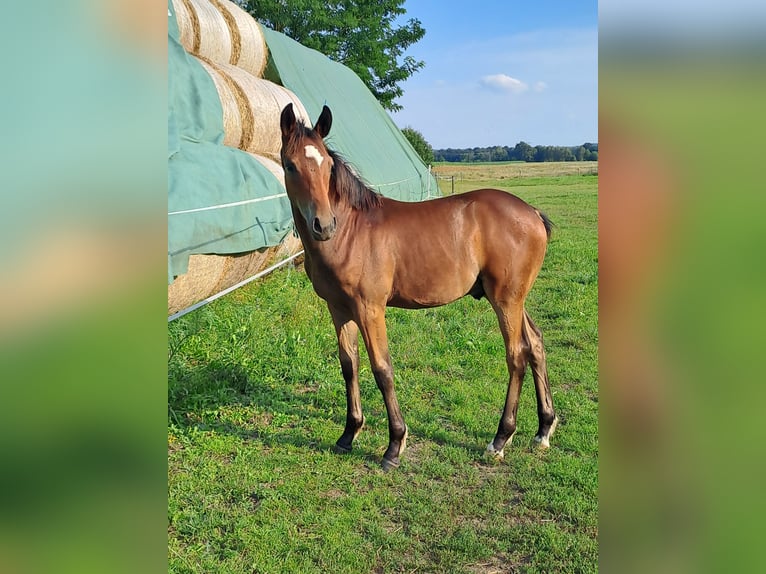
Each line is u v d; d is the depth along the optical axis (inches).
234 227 197.5
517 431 154.4
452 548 107.4
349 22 904.3
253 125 264.5
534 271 140.9
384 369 136.6
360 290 135.1
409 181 579.2
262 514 116.7
